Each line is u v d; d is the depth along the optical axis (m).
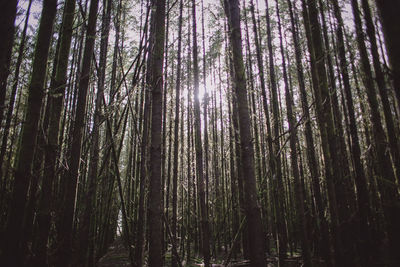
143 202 4.33
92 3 3.36
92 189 3.87
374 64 3.02
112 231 11.67
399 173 2.92
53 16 2.30
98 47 6.66
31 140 2.07
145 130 4.58
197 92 5.65
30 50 4.71
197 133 5.55
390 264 3.07
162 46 2.70
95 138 3.64
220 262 7.17
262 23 7.38
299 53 4.89
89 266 5.05
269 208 8.33
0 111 2.31
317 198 4.53
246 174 2.48
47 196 2.54
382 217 5.13
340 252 3.34
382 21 1.22
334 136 3.56
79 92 3.09
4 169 4.82
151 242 2.34
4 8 1.41
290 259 6.40
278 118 5.54
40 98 2.16
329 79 5.62
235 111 4.66
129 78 6.81
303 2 4.04
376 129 3.59
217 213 9.28
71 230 2.82
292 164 4.37
